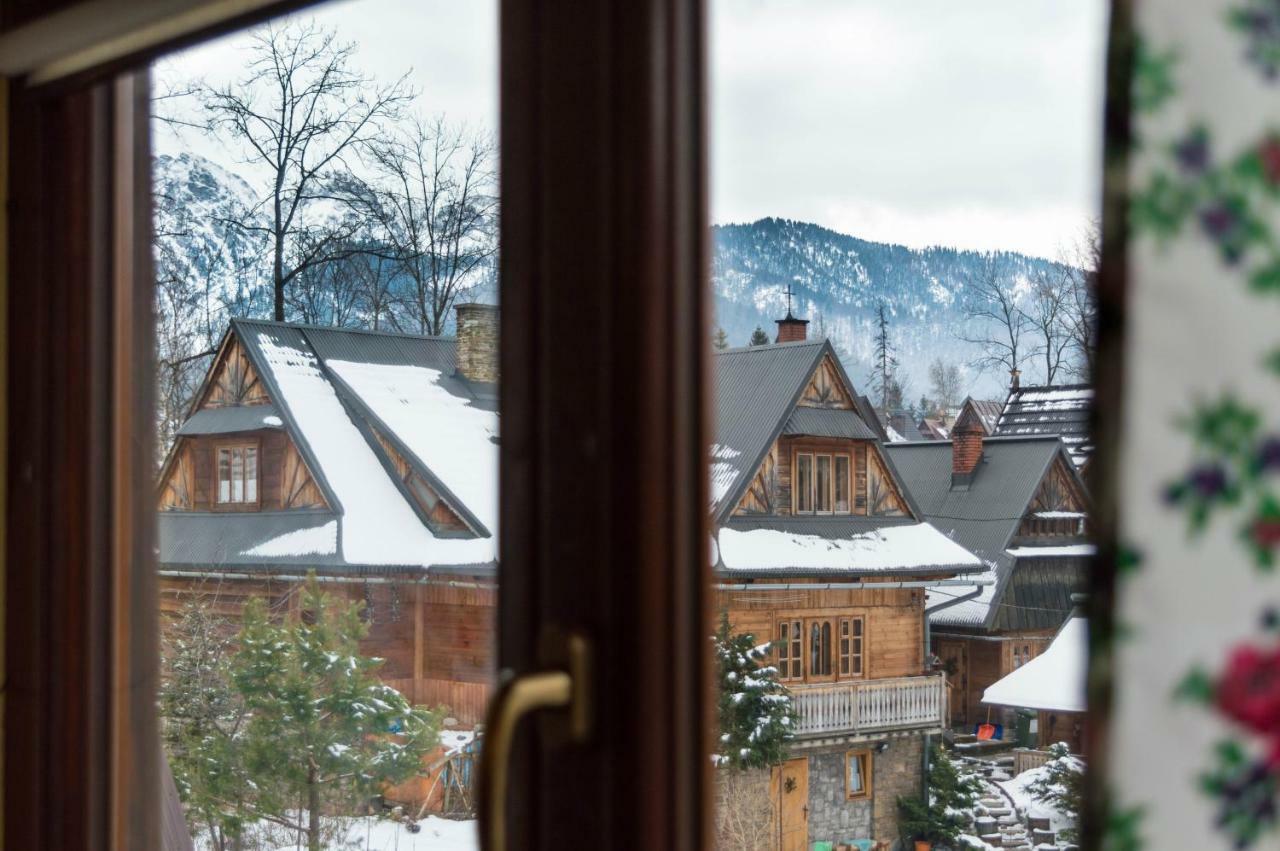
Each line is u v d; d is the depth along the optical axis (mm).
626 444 575
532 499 614
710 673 591
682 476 582
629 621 572
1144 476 319
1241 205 325
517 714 555
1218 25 327
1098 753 319
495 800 542
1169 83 328
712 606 596
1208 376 320
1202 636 314
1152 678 316
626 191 577
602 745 579
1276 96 326
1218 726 312
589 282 590
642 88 573
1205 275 323
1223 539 316
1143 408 321
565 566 598
